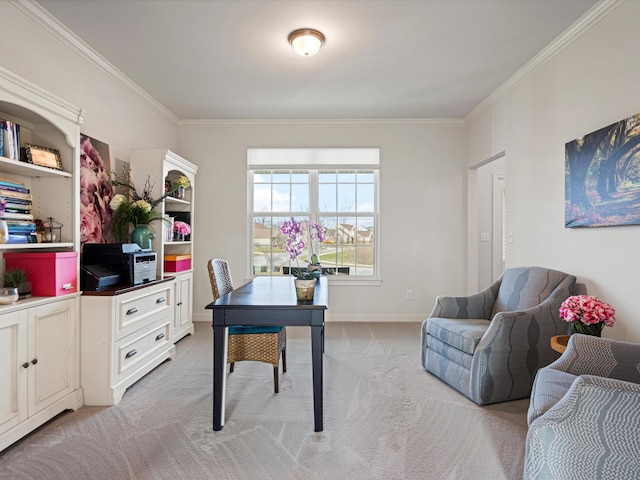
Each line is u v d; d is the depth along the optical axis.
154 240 3.16
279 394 2.38
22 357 1.79
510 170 3.33
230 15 2.31
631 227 2.03
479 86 3.43
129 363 2.43
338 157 4.46
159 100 3.78
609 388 0.96
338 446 1.79
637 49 1.99
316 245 4.53
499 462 1.66
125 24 2.40
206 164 4.43
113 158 3.07
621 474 0.94
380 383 2.56
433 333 2.69
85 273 2.28
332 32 2.51
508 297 2.76
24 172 2.04
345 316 4.45
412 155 4.42
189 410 2.16
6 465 1.62
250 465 1.64
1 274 2.02
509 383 2.24
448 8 2.23
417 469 1.61
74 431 1.92
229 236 4.44
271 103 3.87
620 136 2.07
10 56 2.06
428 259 4.44
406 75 3.19
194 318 4.45
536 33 2.52
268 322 1.91
